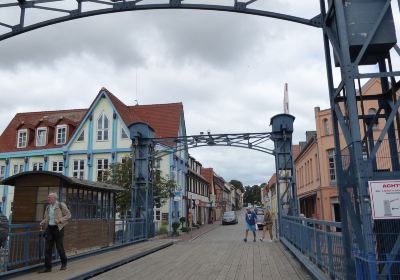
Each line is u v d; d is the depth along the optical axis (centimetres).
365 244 566
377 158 760
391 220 570
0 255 915
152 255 1479
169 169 3397
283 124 2192
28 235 1006
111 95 3541
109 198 1584
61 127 3562
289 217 1670
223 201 7962
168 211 3347
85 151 3372
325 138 3356
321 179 3350
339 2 668
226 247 1727
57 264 1109
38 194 1268
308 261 1048
